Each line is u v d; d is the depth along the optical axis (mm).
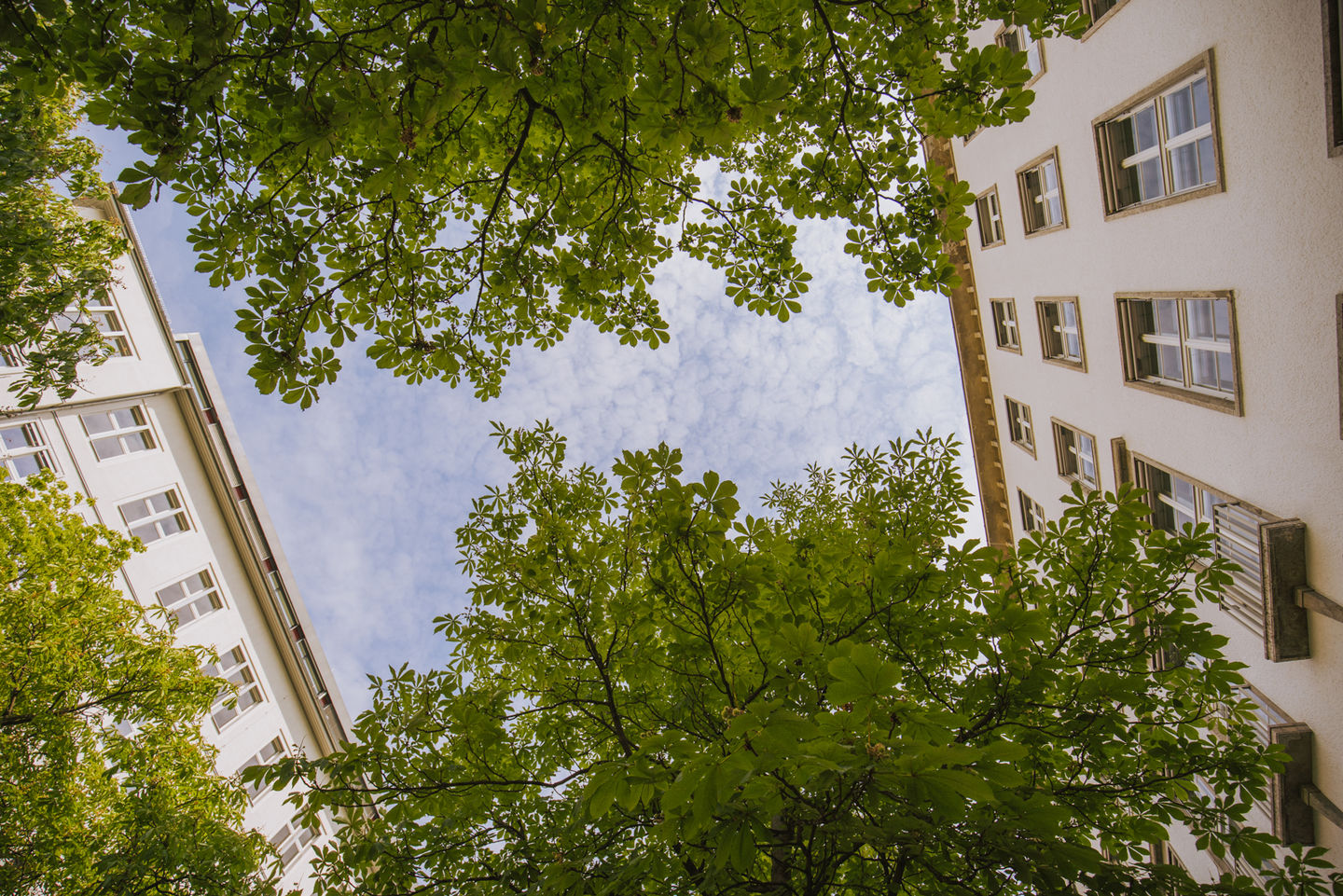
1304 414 7254
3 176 7160
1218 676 4766
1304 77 6508
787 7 4766
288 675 20953
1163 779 4809
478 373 7180
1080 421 13414
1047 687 4703
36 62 3602
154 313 20000
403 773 5410
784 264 6809
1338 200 6344
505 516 6645
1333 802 7461
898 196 5926
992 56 5039
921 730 2572
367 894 5102
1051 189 13359
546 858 4965
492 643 6590
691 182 7168
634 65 4523
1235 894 3053
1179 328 9758
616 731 5844
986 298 17875
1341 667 7211
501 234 6652
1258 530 8062
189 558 19109
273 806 18297
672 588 5301
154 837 7766
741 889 3740
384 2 3791
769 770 2166
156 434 19359
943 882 3396
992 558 4633
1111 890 2896
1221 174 7855
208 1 3303
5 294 8164
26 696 8617
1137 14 9039
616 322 7199
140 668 9828
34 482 9742
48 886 7805
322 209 5434
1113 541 5102
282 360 4930
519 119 5762
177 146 3615
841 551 5648
